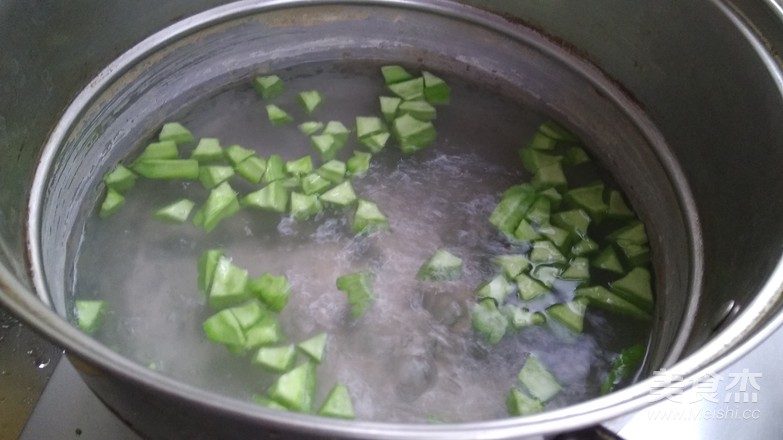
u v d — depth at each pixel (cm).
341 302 28
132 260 29
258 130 34
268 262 29
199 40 34
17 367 27
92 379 21
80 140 31
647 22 30
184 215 30
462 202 32
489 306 28
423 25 36
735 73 27
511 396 26
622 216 32
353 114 35
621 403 18
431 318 28
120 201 31
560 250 30
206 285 28
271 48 36
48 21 28
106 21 30
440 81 36
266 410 17
